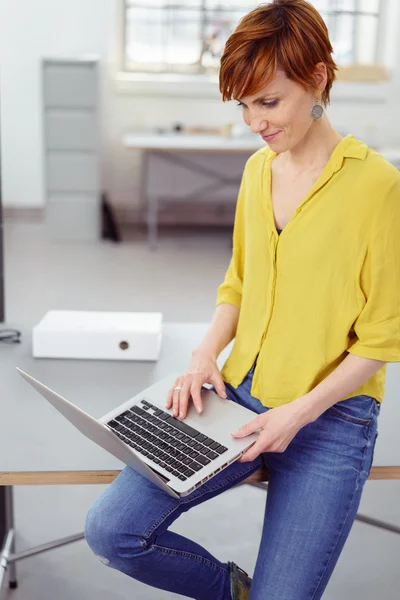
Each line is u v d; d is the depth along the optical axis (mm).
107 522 1587
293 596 1523
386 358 1575
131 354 2152
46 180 6297
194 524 2566
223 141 6215
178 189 6238
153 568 1635
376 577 2334
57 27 6484
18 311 4691
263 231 1686
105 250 6188
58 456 1686
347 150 1570
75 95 6113
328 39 1498
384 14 7016
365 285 1591
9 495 2332
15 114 6648
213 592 1718
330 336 1618
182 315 4762
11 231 6586
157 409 1709
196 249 6348
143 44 6953
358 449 1612
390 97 6969
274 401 1677
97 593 2230
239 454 1545
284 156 1691
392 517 2654
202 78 6914
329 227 1570
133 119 6848
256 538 2514
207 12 6906
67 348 2156
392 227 1538
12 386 1997
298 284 1618
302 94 1504
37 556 2387
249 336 1756
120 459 1565
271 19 1454
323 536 1542
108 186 7004
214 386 1746
